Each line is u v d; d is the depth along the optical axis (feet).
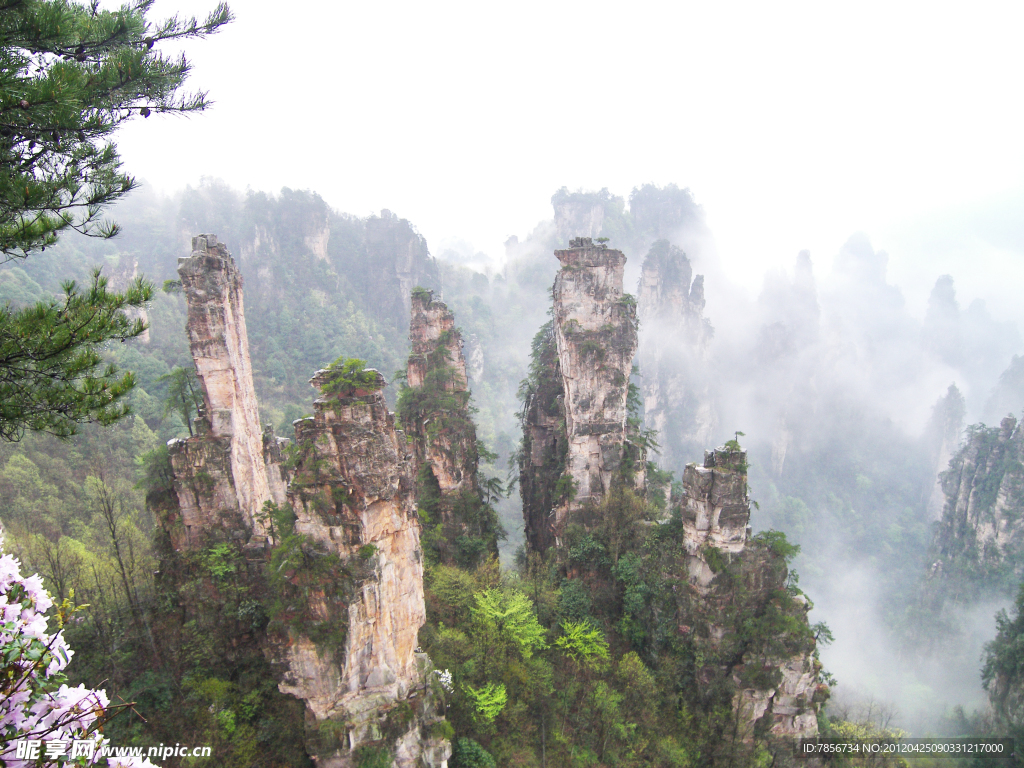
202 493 114.52
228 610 108.17
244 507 118.62
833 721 158.51
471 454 185.06
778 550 125.70
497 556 186.91
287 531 88.53
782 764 123.75
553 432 188.55
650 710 123.44
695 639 127.75
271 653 87.81
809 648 122.62
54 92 39.50
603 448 164.35
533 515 194.49
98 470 209.87
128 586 111.14
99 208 47.26
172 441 115.55
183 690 100.17
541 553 188.65
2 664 25.53
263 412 351.25
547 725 114.73
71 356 40.29
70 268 382.42
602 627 142.31
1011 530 288.92
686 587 131.95
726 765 116.78
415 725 89.61
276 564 86.33
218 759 90.48
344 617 83.51
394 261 549.13
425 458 181.16
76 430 41.55
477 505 182.70
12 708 25.39
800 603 126.00
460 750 99.25
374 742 86.17
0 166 41.96
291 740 93.30
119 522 169.89
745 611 125.49
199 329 111.75
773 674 121.29
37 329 38.70
